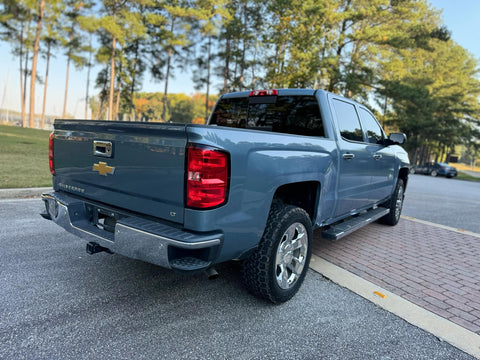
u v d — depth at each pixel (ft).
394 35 80.84
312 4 73.20
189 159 6.86
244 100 14.15
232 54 113.60
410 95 83.46
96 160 8.80
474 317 9.17
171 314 8.52
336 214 12.28
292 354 7.19
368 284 10.98
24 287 9.48
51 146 10.48
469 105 138.82
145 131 7.51
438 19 131.85
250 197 7.81
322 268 12.24
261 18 103.40
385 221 19.54
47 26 125.90
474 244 16.55
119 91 150.10
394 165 17.60
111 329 7.72
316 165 10.12
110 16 114.62
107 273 10.73
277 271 9.22
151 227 7.32
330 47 81.92
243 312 8.83
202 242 6.89
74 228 9.08
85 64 139.44
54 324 7.79
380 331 8.27
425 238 17.24
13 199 19.98
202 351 7.11
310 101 12.07
